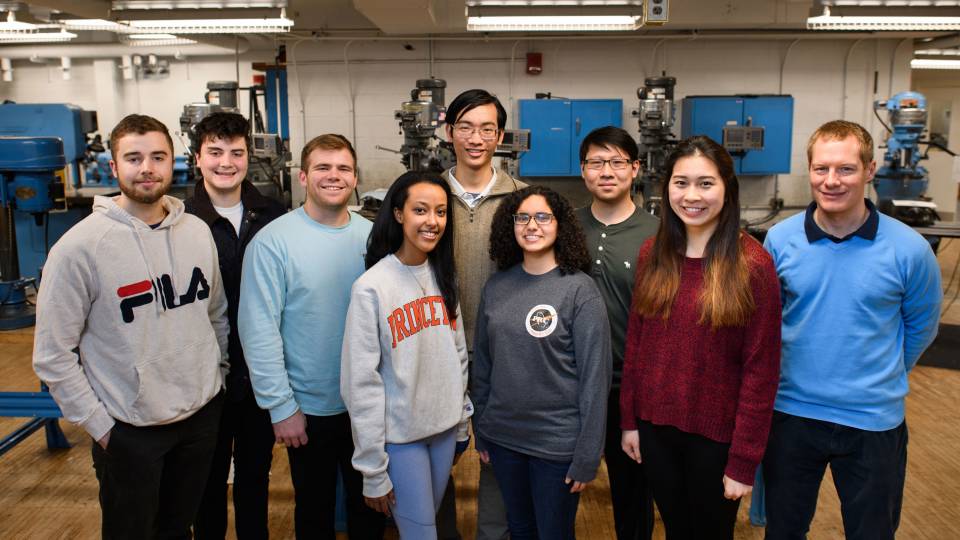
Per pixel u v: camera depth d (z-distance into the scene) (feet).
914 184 18.49
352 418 5.58
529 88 21.53
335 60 21.58
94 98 25.89
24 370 13.73
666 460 5.48
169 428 5.67
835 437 5.49
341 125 21.91
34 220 19.08
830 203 5.29
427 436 5.76
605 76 21.43
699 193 5.07
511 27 17.01
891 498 5.51
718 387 5.18
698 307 5.18
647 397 5.49
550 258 5.76
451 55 21.42
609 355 5.65
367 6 15.35
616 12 15.64
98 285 5.31
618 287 6.42
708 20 16.84
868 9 16.19
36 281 17.49
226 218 6.56
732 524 5.42
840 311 5.41
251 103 20.25
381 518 6.56
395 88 21.66
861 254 5.35
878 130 21.56
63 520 8.41
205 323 5.93
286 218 6.11
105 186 21.01
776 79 21.38
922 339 5.56
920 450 10.29
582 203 21.63
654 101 16.29
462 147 6.42
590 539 7.95
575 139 20.42
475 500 8.80
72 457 10.09
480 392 6.09
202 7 16.49
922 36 20.70
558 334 5.53
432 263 5.97
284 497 8.87
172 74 24.95
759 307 4.99
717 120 19.97
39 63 25.84
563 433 5.59
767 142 20.17
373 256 5.86
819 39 21.03
